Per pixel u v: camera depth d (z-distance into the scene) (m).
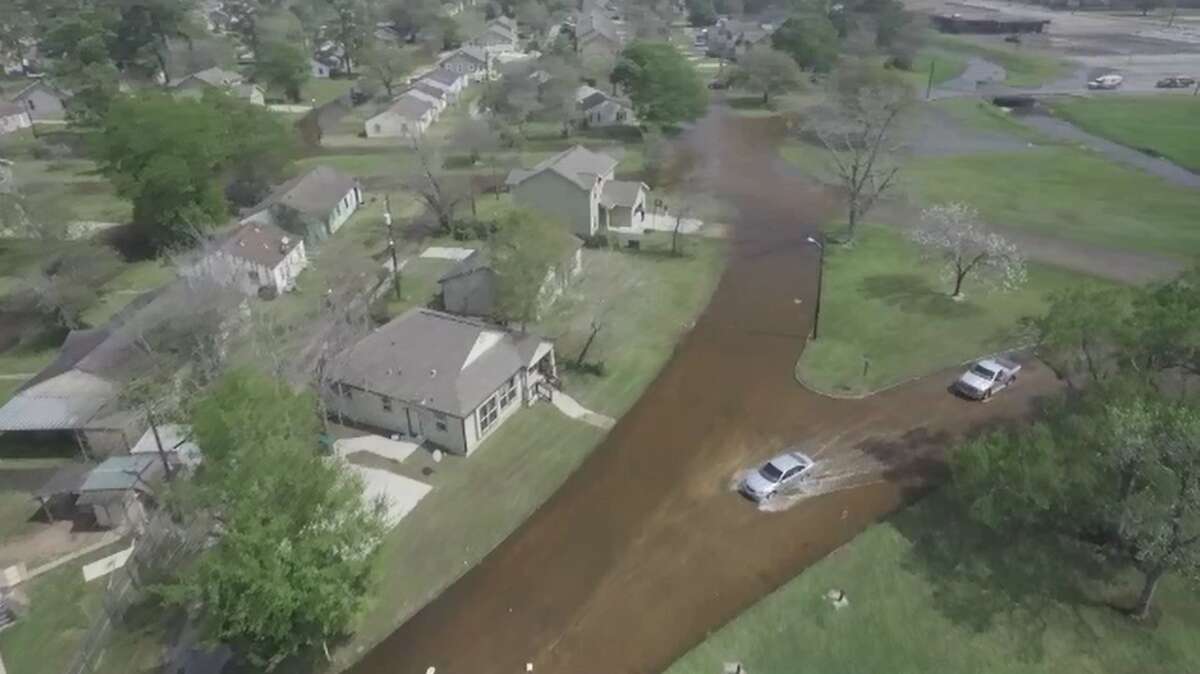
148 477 39.81
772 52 126.62
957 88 134.50
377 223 77.00
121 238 73.88
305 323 56.00
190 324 49.50
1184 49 161.38
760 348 54.09
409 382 44.75
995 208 77.44
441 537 38.25
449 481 41.91
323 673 31.77
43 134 107.88
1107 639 31.86
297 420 34.88
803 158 97.25
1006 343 53.06
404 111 110.00
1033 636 32.09
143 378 46.34
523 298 51.22
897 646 31.94
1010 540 36.66
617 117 112.75
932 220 60.06
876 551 36.62
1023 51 163.25
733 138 107.31
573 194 70.56
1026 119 115.25
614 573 36.06
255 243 63.44
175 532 36.81
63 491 39.03
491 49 166.25
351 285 62.91
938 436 44.31
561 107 110.06
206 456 33.09
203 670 31.55
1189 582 33.09
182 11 134.12
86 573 36.66
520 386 47.69
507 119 108.44
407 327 48.09
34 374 52.88
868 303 59.28
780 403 47.91
